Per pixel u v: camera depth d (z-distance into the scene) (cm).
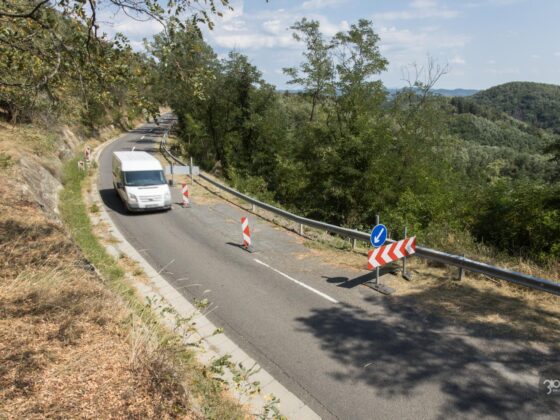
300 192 2722
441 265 953
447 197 1569
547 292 708
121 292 749
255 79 3600
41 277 600
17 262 665
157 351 455
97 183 2128
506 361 588
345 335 684
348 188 2245
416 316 738
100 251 1080
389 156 2245
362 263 1040
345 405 512
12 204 1005
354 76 2391
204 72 597
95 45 538
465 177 2752
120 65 556
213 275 973
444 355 612
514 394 519
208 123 3953
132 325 525
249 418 483
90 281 646
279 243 1245
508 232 1087
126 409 355
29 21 518
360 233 1124
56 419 326
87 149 2491
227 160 3803
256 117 3559
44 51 537
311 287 892
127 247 1176
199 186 2186
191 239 1278
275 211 1503
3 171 1280
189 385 484
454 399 515
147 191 1547
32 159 1684
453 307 758
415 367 586
